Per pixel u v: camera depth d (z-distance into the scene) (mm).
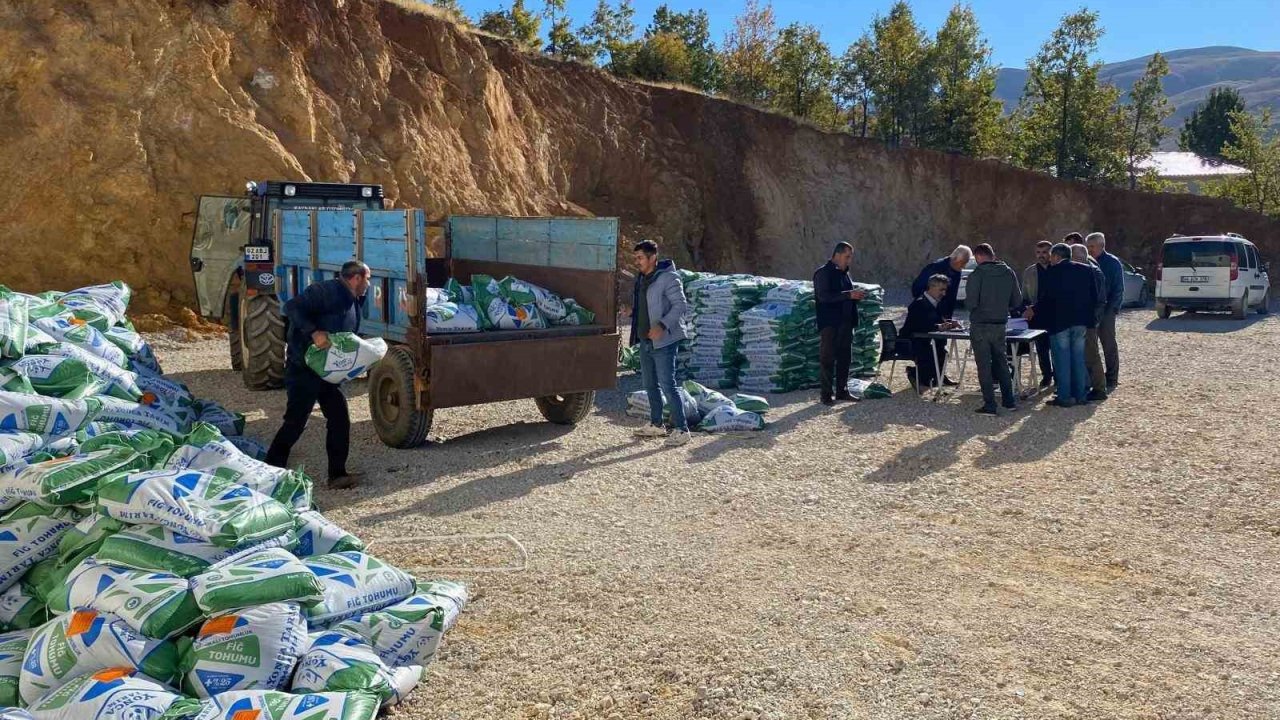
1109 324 11172
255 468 4535
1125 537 5867
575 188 27766
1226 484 6996
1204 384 11586
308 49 19438
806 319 11594
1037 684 3943
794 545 5746
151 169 15750
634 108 30141
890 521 6227
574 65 29438
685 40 41938
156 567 3623
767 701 3811
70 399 5492
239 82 17688
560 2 35031
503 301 8422
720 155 30859
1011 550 5645
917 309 10859
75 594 3592
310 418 9586
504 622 4617
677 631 4480
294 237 9938
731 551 5633
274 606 3535
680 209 28828
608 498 6770
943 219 34906
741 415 9070
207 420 7145
